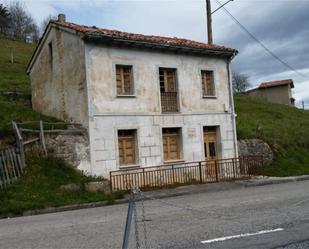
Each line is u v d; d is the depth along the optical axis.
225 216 9.76
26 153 15.77
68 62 18.81
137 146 18.28
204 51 20.84
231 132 21.83
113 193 15.55
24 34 77.19
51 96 20.94
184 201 13.52
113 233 8.48
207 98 21.08
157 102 19.14
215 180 19.42
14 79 34.00
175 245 7.13
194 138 20.20
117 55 18.19
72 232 8.88
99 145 17.17
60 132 16.58
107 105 17.61
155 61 19.36
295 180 20.09
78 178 15.95
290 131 31.05
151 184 18.02
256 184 18.27
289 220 8.95
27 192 14.10
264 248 6.73
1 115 19.11
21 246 7.77
